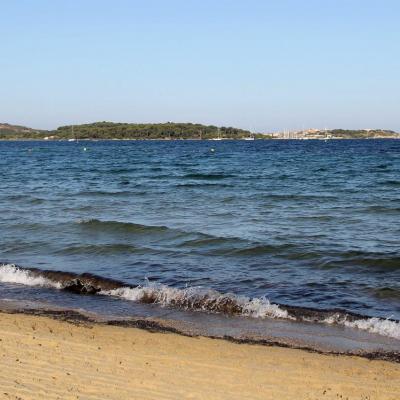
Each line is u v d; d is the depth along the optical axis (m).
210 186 32.16
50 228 17.42
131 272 12.06
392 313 9.38
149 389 6.08
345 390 6.25
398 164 53.88
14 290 10.87
